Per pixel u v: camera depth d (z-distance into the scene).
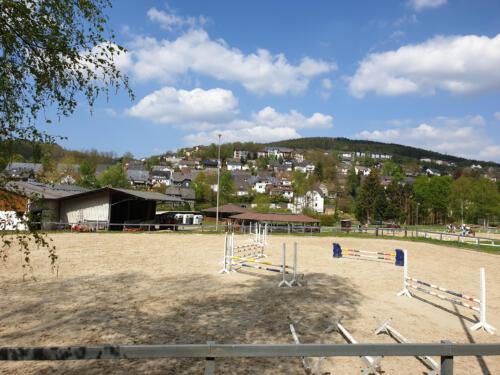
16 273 12.44
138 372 5.23
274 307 9.13
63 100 4.51
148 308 8.64
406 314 9.05
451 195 70.19
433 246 28.28
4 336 6.63
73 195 32.03
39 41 4.23
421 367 5.74
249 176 130.62
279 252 21.56
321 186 112.94
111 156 123.19
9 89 4.12
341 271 15.27
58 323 7.39
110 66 4.78
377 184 66.44
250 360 5.74
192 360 5.69
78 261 15.27
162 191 81.75
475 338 7.52
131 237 27.08
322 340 6.90
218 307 8.97
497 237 44.25
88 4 4.36
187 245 22.95
